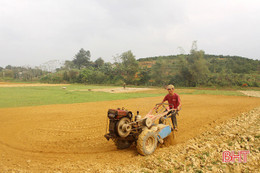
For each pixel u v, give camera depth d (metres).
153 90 33.38
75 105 14.45
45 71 87.50
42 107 13.44
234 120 9.00
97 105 14.46
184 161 4.24
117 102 16.12
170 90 6.08
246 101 17.19
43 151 5.42
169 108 6.21
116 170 3.93
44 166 4.32
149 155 4.77
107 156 4.91
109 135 4.93
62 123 8.80
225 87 40.19
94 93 25.39
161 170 3.82
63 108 13.03
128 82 55.41
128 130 4.76
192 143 5.66
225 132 6.66
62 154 5.16
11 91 26.83
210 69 54.34
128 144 5.58
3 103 15.29
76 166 4.25
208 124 8.48
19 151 5.44
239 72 52.81
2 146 5.89
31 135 7.03
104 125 8.43
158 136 5.26
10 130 7.73
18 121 9.24
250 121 8.50
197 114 10.83
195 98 19.72
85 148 5.63
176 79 46.53
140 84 53.34
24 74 79.62
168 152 4.95
